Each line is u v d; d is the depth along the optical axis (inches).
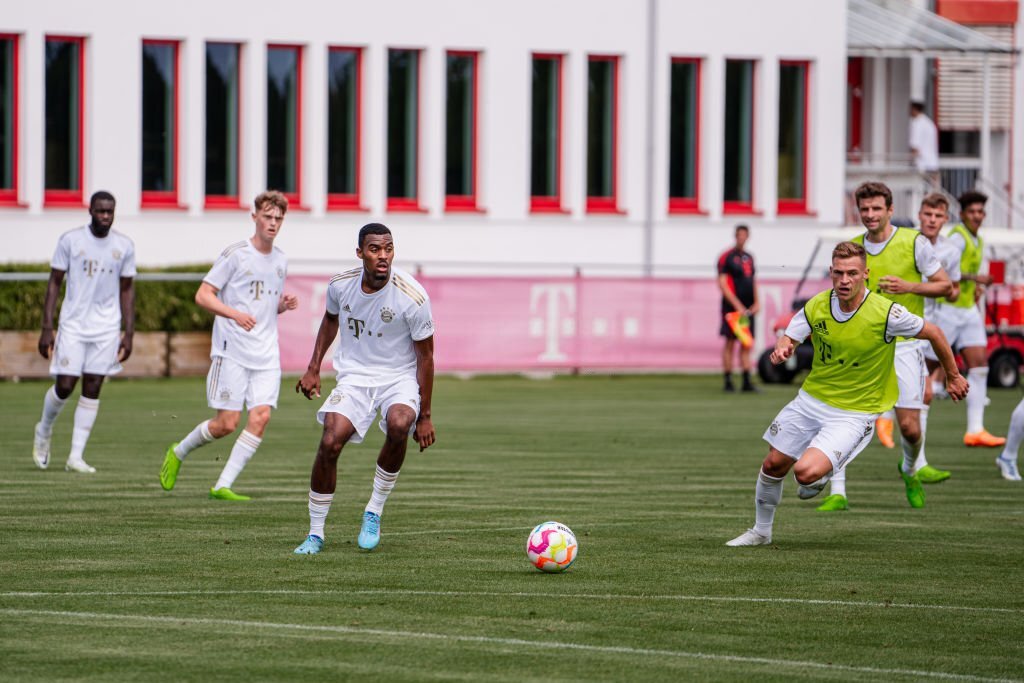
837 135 4215.1
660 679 865.5
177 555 1225.4
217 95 3747.5
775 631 987.3
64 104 3614.7
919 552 1288.1
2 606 1032.8
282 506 1509.6
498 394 3019.2
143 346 3235.7
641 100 4047.7
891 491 1690.5
